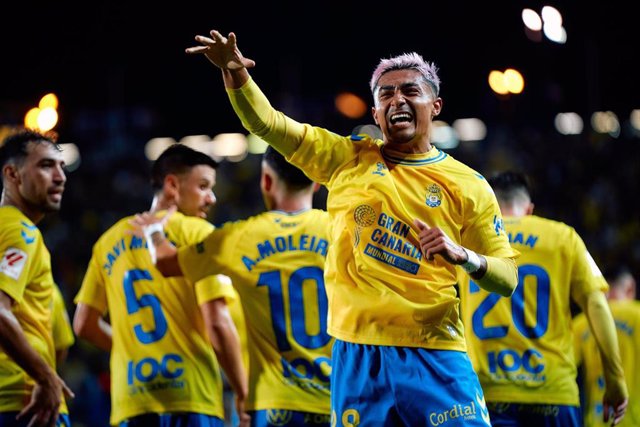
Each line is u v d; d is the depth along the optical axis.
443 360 11.98
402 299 11.84
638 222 56.44
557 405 16.70
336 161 12.47
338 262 12.19
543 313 16.89
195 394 16.33
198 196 17.47
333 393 12.31
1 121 66.50
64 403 15.80
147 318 16.52
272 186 16.28
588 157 62.53
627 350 22.81
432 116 12.60
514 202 17.77
